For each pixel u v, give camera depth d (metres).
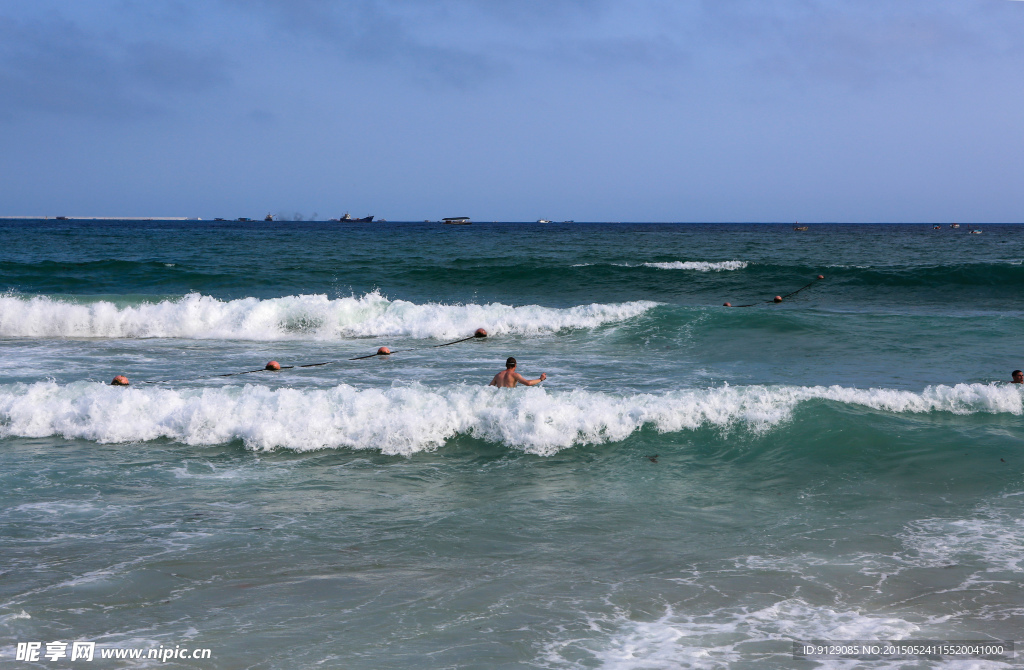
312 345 16.75
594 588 5.78
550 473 8.62
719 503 7.74
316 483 8.26
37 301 18.72
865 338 16.72
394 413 9.70
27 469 8.53
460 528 7.04
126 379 12.59
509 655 4.75
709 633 5.05
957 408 10.09
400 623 5.19
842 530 6.95
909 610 5.38
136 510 7.39
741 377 13.26
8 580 5.83
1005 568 6.04
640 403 9.98
